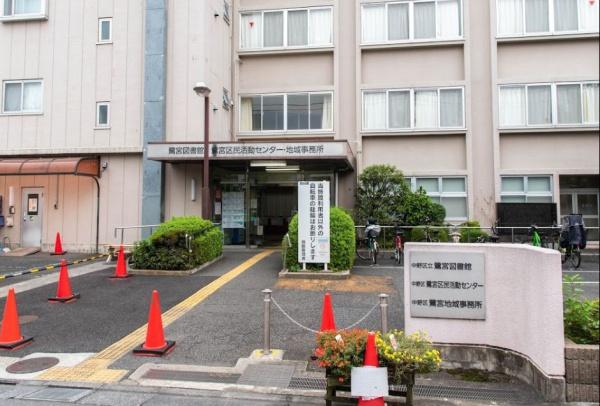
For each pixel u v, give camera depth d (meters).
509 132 15.50
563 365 4.41
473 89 15.88
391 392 4.30
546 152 15.42
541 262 4.55
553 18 15.54
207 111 12.26
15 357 5.64
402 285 9.27
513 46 15.79
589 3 15.41
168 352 5.76
